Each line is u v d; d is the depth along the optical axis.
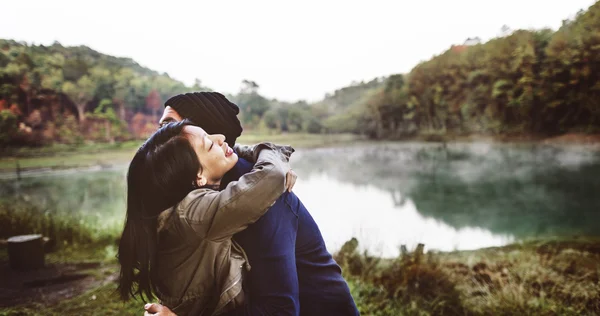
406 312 3.72
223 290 0.88
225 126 1.01
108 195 8.54
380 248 5.38
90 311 4.12
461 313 3.69
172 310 0.94
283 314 0.87
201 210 0.85
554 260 4.71
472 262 4.79
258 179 0.87
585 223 6.13
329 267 1.05
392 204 7.54
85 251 6.47
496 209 6.88
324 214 7.25
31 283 5.07
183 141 0.91
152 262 0.92
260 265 0.89
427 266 4.34
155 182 0.89
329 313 1.02
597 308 3.62
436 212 7.03
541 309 3.65
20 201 8.02
